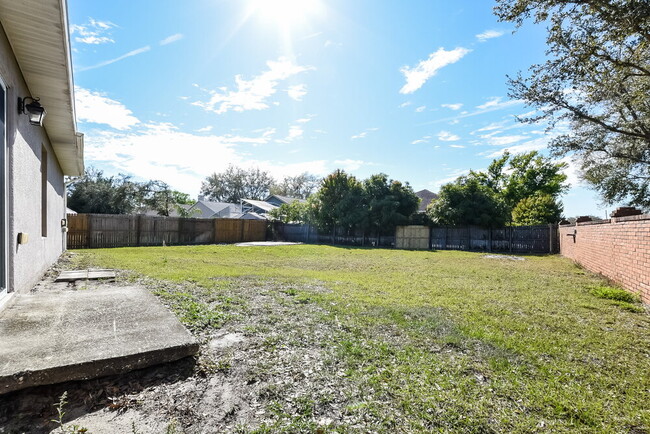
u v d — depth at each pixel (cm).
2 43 302
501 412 182
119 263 773
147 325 264
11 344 212
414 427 167
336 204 2122
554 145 1118
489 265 980
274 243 1900
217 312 346
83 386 191
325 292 488
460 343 286
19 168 353
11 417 163
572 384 217
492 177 2920
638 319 379
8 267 314
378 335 300
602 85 729
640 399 199
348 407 182
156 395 189
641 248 500
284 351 255
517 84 853
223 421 168
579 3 611
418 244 1917
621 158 1149
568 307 435
